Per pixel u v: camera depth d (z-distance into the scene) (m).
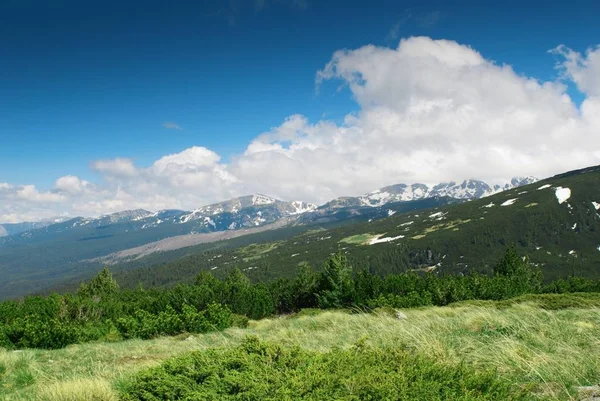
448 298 31.69
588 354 6.45
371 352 5.33
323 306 37.69
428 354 6.47
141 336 21.56
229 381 4.84
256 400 4.49
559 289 45.62
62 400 7.02
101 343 19.28
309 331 14.82
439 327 10.59
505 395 4.39
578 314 12.25
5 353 13.35
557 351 6.89
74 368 11.70
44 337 18.25
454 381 4.42
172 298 29.84
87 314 26.66
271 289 44.66
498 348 7.24
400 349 5.39
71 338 19.45
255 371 5.07
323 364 4.93
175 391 5.23
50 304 26.17
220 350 6.34
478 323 10.63
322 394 4.22
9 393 8.98
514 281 36.47
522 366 6.10
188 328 21.98
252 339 6.01
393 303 29.89
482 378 4.48
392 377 4.27
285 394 4.25
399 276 37.31
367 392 4.14
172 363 5.98
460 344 8.15
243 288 36.44
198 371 5.51
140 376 5.93
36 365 11.85
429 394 4.07
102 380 7.74
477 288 33.19
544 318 11.02
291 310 44.34
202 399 4.74
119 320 22.23
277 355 5.57
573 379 5.32
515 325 9.52
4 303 26.19
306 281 43.72
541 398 4.65
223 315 23.61
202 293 30.16
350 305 35.94
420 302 30.12
